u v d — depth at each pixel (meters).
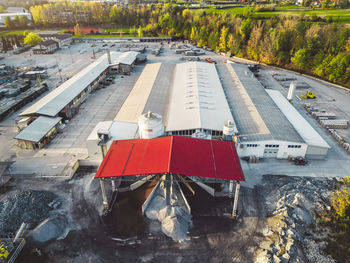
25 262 32.94
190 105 63.22
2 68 102.12
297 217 38.22
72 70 104.94
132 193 43.75
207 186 43.66
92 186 45.50
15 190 44.59
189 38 169.12
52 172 48.81
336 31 115.75
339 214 37.94
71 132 62.31
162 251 34.25
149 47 145.88
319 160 52.47
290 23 129.38
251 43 123.38
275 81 94.62
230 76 86.75
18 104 73.69
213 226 37.69
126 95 82.81
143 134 47.50
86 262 33.06
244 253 33.91
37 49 129.50
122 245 35.12
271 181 46.34
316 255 33.50
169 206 39.47
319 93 84.25
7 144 57.91
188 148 43.06
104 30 195.38
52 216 39.16
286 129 55.38
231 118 58.50
